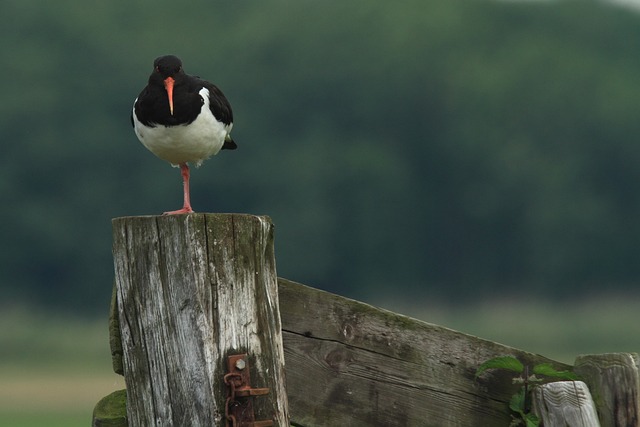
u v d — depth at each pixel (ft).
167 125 24.98
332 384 18.86
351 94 184.44
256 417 16.81
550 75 190.08
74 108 173.58
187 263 16.67
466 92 184.85
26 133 168.55
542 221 176.24
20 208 163.32
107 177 167.12
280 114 182.60
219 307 16.71
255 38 191.52
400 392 19.15
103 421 17.63
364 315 19.04
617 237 177.27
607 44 207.31
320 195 172.96
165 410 16.93
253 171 171.94
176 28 193.47
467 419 19.45
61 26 184.34
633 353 20.03
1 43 178.91
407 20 195.31
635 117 186.70
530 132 183.73
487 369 19.54
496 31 200.23
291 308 18.75
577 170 181.27
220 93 26.12
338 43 190.70
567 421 19.10
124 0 196.03
